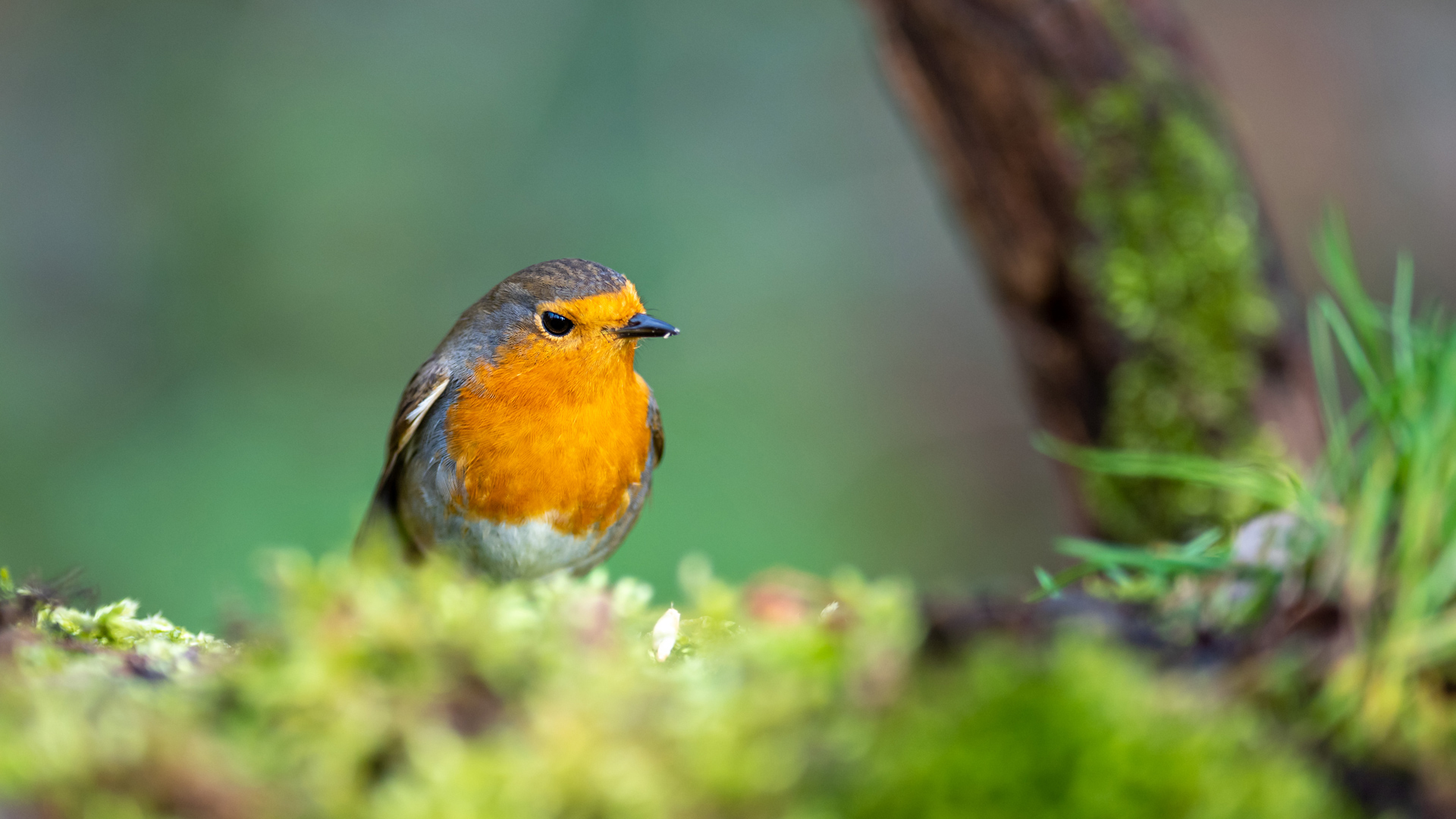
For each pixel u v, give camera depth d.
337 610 3.93
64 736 3.50
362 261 19.97
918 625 4.03
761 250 21.58
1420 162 22.38
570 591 4.47
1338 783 3.67
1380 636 3.89
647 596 5.15
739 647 4.19
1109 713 3.45
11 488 18.02
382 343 19.75
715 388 20.27
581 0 21.48
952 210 10.02
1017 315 9.85
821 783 3.46
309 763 3.53
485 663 3.76
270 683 3.72
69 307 20.47
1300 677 3.81
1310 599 3.96
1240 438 9.34
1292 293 9.58
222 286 20.09
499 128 20.92
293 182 20.16
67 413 19.45
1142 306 9.28
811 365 21.20
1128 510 9.58
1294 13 23.02
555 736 3.48
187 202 20.55
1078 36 8.91
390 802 3.39
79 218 20.97
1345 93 22.75
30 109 21.47
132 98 21.38
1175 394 9.38
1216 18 23.03
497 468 8.54
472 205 20.58
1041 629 4.03
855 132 22.80
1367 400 4.86
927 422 23.00
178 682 4.14
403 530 9.44
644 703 3.65
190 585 16.55
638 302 8.66
